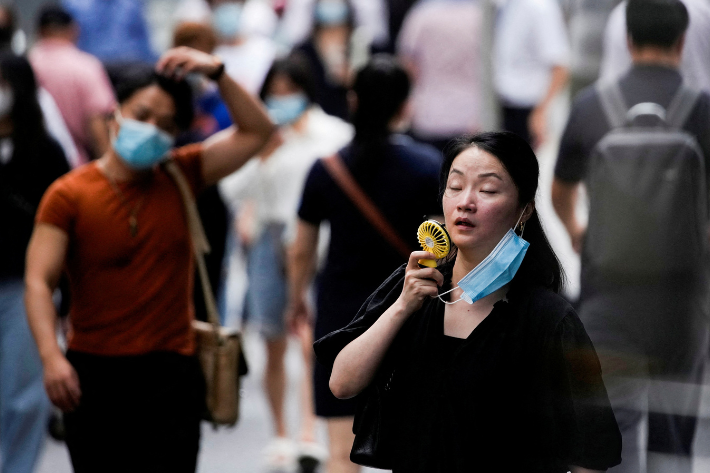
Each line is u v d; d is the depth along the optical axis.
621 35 13.19
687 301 11.62
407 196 13.28
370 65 13.37
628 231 11.83
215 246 16.00
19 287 15.34
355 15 28.89
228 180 18.66
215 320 12.18
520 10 24.02
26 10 30.38
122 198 11.70
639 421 11.01
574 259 13.08
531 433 7.87
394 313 8.08
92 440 11.76
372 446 8.30
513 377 7.89
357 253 13.40
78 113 24.73
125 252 11.61
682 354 11.50
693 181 11.88
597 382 7.91
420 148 13.50
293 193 18.39
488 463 7.85
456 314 8.12
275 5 31.72
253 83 26.30
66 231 11.64
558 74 23.83
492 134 8.12
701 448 10.82
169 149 11.75
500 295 8.14
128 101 11.78
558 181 12.85
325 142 18.58
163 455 11.69
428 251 8.02
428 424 7.96
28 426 15.46
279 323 18.41
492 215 7.95
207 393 12.07
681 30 12.05
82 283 11.70
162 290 11.74
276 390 18.45
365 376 8.17
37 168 15.30
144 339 11.69
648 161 11.95
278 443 18.31
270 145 18.48
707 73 12.21
